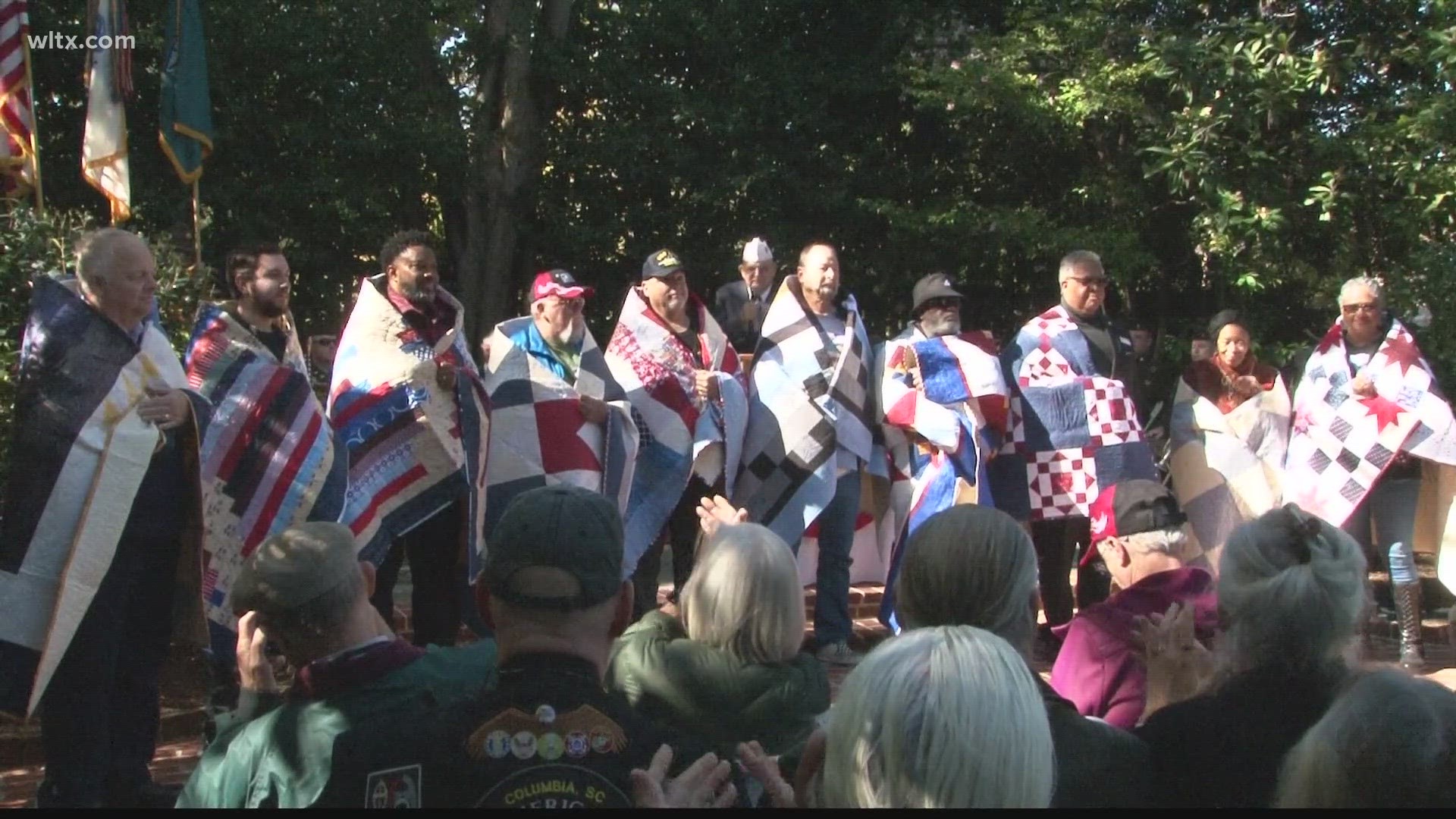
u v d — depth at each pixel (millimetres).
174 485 5105
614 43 15094
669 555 10914
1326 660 2979
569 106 15430
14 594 4730
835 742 2355
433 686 3186
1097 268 7961
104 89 8461
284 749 3094
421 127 14008
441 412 6332
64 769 4773
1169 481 9133
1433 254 11094
